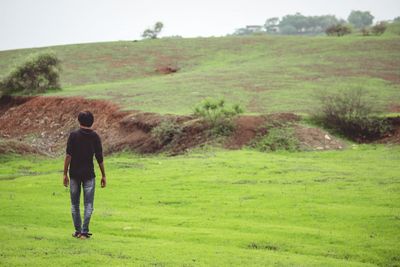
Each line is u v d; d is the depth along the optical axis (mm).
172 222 16500
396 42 78188
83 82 68312
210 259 11898
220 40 93250
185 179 24594
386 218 16234
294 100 46125
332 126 37250
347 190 20844
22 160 34219
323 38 88188
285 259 12156
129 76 71938
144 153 36531
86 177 12930
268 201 19359
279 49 81562
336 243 13961
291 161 29109
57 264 10930
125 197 21172
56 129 49375
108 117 44750
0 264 10812
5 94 59969
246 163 28344
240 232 15133
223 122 36625
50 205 19594
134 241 13602
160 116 40062
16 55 88250
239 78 60156
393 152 31828
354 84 52812
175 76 66625
